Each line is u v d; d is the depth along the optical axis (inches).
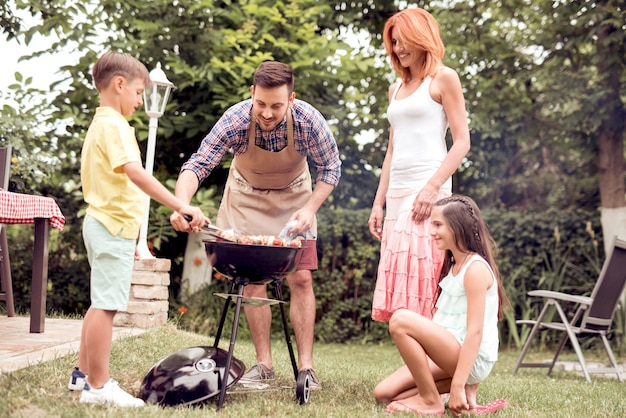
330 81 298.4
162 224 276.1
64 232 295.4
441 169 124.6
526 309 281.7
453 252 116.9
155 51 280.1
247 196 135.9
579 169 334.3
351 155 327.9
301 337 135.4
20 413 90.3
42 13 281.9
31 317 163.9
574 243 283.0
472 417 109.8
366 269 296.4
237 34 270.2
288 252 109.0
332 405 117.1
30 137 273.6
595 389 160.4
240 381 124.0
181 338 175.9
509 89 309.7
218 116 283.9
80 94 282.4
